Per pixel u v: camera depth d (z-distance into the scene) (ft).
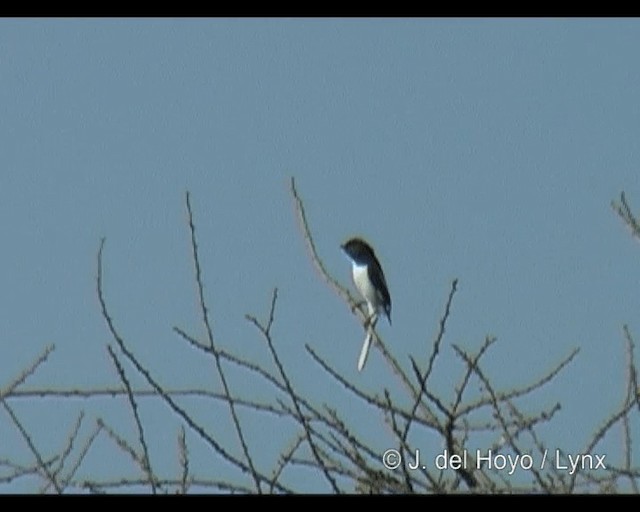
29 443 29.78
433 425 31.09
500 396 31.78
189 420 29.73
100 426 29.81
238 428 29.78
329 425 30.22
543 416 31.14
